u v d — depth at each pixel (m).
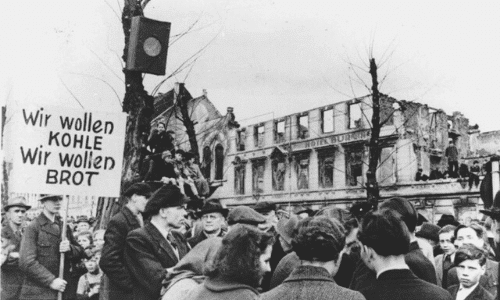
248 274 2.77
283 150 26.11
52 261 6.13
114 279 5.08
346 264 4.91
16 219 6.34
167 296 3.35
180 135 16.98
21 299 5.89
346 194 26.55
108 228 5.26
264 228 6.71
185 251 5.47
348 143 26.09
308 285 2.69
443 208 25.41
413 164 26.19
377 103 24.31
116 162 5.81
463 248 4.88
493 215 4.33
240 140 24.75
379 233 3.09
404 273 3.07
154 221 4.80
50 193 5.59
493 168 14.73
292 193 27.05
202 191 9.71
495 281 5.50
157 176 9.11
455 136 26.66
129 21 9.32
